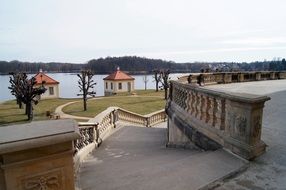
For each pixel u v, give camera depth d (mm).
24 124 2600
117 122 14688
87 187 4098
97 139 9617
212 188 3549
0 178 2164
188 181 3762
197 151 6531
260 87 16734
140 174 4191
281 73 26781
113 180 4234
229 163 4422
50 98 46406
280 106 9883
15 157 2162
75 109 30438
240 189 3506
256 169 4145
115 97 44250
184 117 7879
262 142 4832
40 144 2191
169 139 10211
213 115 5777
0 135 2260
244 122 4641
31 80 23797
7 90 81375
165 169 4297
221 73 20750
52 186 2369
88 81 30344
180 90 8742
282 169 4121
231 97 4883
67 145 2418
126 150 8742
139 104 33875
